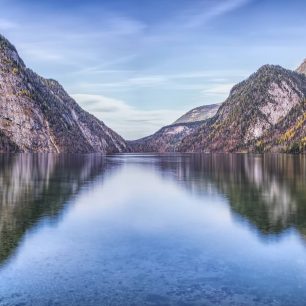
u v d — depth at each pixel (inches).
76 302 754.8
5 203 1887.3
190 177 3319.4
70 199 2034.9
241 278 879.7
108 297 776.3
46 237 1245.7
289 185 2640.3
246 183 2790.4
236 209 1753.2
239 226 1411.2
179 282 853.8
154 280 866.8
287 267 954.1
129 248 1120.2
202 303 751.1
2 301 760.3
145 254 1059.9
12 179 2992.1
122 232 1317.7
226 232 1320.1
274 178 3144.7
